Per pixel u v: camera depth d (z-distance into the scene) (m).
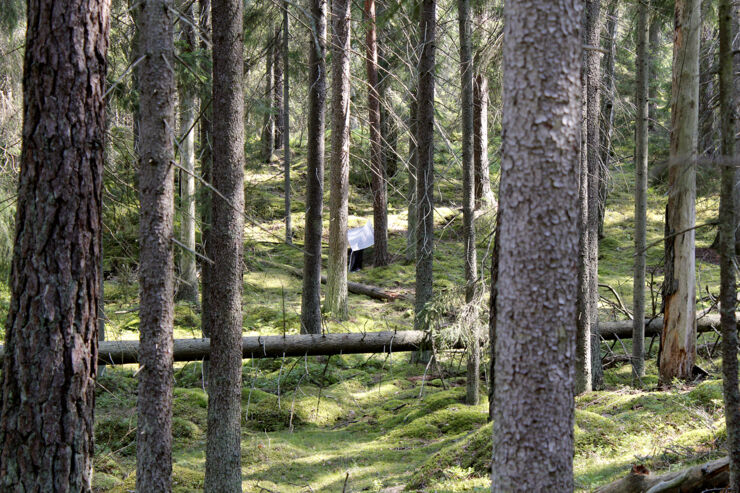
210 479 6.88
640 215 11.04
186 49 11.05
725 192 3.75
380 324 16.58
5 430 4.65
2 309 12.05
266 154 33.19
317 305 14.62
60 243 4.67
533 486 3.47
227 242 6.84
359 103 20.44
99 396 10.77
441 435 9.65
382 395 12.44
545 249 3.43
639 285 11.14
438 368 11.88
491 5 11.36
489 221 12.73
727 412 3.83
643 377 11.05
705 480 4.48
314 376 13.22
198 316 15.95
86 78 4.73
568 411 3.50
